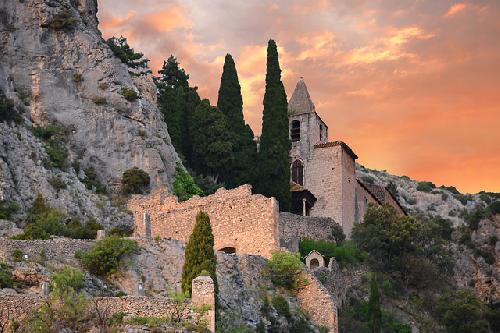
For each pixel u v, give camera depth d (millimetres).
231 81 119188
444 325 98688
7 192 84750
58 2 105250
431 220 138750
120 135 101062
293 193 112500
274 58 113250
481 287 123000
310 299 76750
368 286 96062
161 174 100688
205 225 65438
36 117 99000
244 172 112438
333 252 95688
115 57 106750
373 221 105938
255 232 84438
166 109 115625
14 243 63000
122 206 93312
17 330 42250
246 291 71938
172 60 129875
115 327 43344
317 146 117500
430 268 103375
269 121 110938
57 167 93062
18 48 101375
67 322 43219
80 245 65750
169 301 45875
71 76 102375
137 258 66688
